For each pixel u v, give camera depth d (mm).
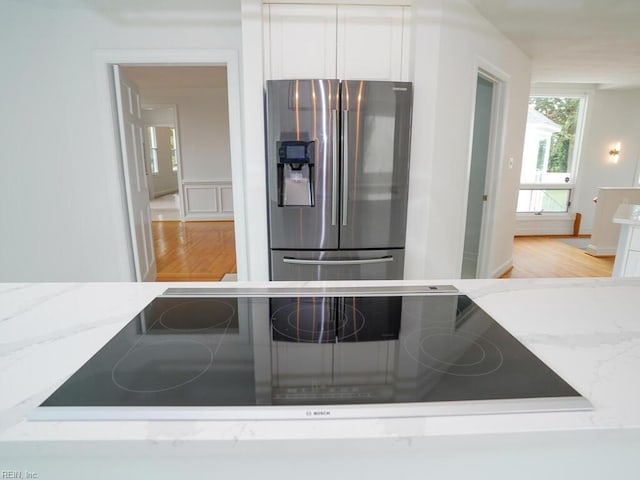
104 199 3125
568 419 594
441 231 2818
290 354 797
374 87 2311
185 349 815
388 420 588
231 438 552
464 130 2885
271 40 2473
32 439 550
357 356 789
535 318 968
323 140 2344
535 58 4215
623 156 6352
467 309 1027
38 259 3195
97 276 3268
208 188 7344
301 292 1155
